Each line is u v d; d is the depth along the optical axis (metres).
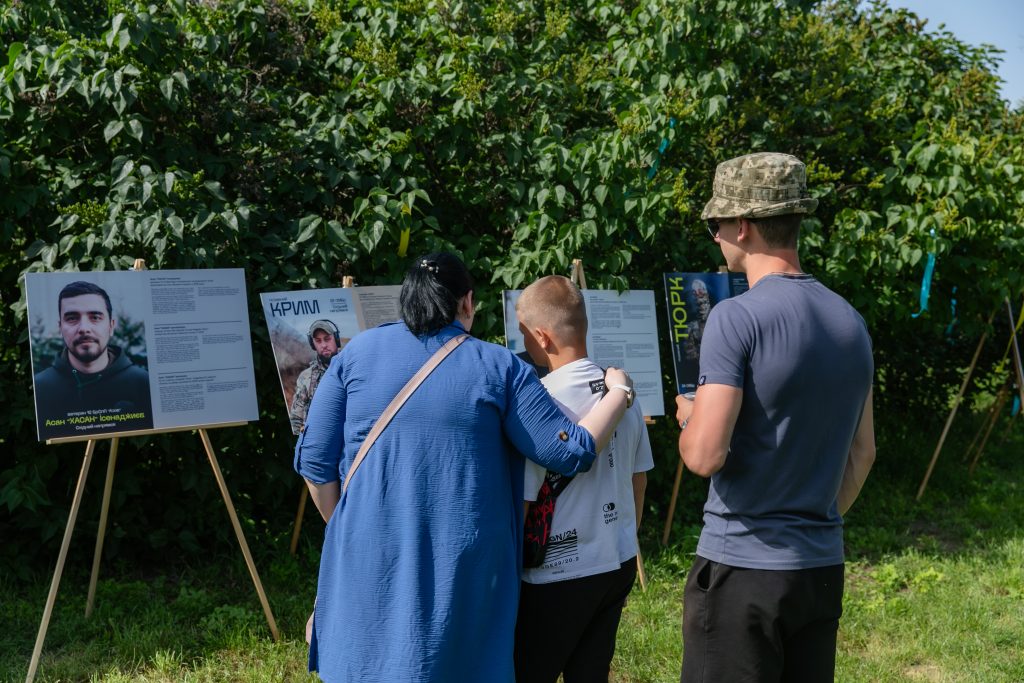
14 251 4.43
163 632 3.74
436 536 2.07
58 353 3.49
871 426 2.21
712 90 5.33
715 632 2.05
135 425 3.62
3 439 4.34
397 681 2.00
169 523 4.52
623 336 4.70
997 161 6.05
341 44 5.29
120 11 4.27
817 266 5.61
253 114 4.98
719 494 2.08
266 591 4.27
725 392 1.98
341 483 2.26
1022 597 4.46
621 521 2.38
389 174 4.84
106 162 4.46
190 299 3.77
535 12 5.59
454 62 5.07
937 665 3.76
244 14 4.98
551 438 2.15
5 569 4.20
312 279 4.45
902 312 5.75
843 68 6.21
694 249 5.61
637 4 5.93
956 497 6.45
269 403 4.67
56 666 3.47
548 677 2.32
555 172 4.99
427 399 2.12
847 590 4.60
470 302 2.32
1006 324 7.54
